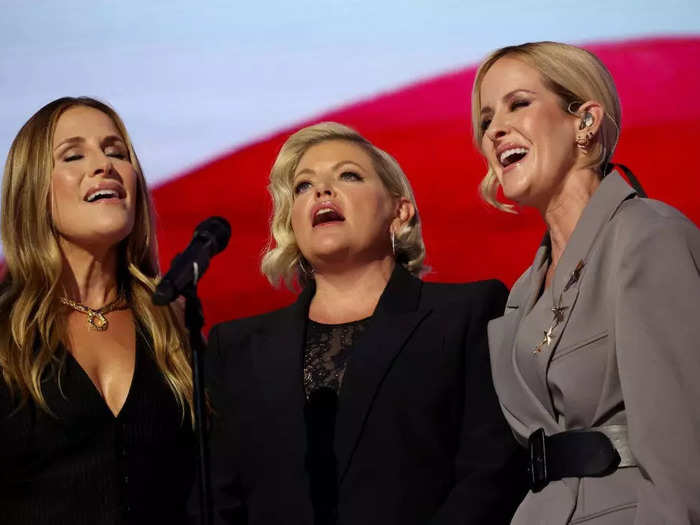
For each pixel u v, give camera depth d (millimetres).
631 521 9188
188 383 12086
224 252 17078
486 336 11289
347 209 11812
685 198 16281
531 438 10023
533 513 9727
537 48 10727
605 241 9945
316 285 12242
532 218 16641
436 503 10805
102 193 12094
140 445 11656
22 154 12242
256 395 11438
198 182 16969
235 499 11508
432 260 16719
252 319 12094
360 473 10859
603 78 10594
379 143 16766
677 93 16328
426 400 11016
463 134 16688
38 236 12086
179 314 12734
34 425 11367
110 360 11961
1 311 11914
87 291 12320
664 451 9023
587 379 9648
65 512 11250
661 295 9328
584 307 9789
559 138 10484
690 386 9102
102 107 12734
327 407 11180
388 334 11328
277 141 16891
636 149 16391
